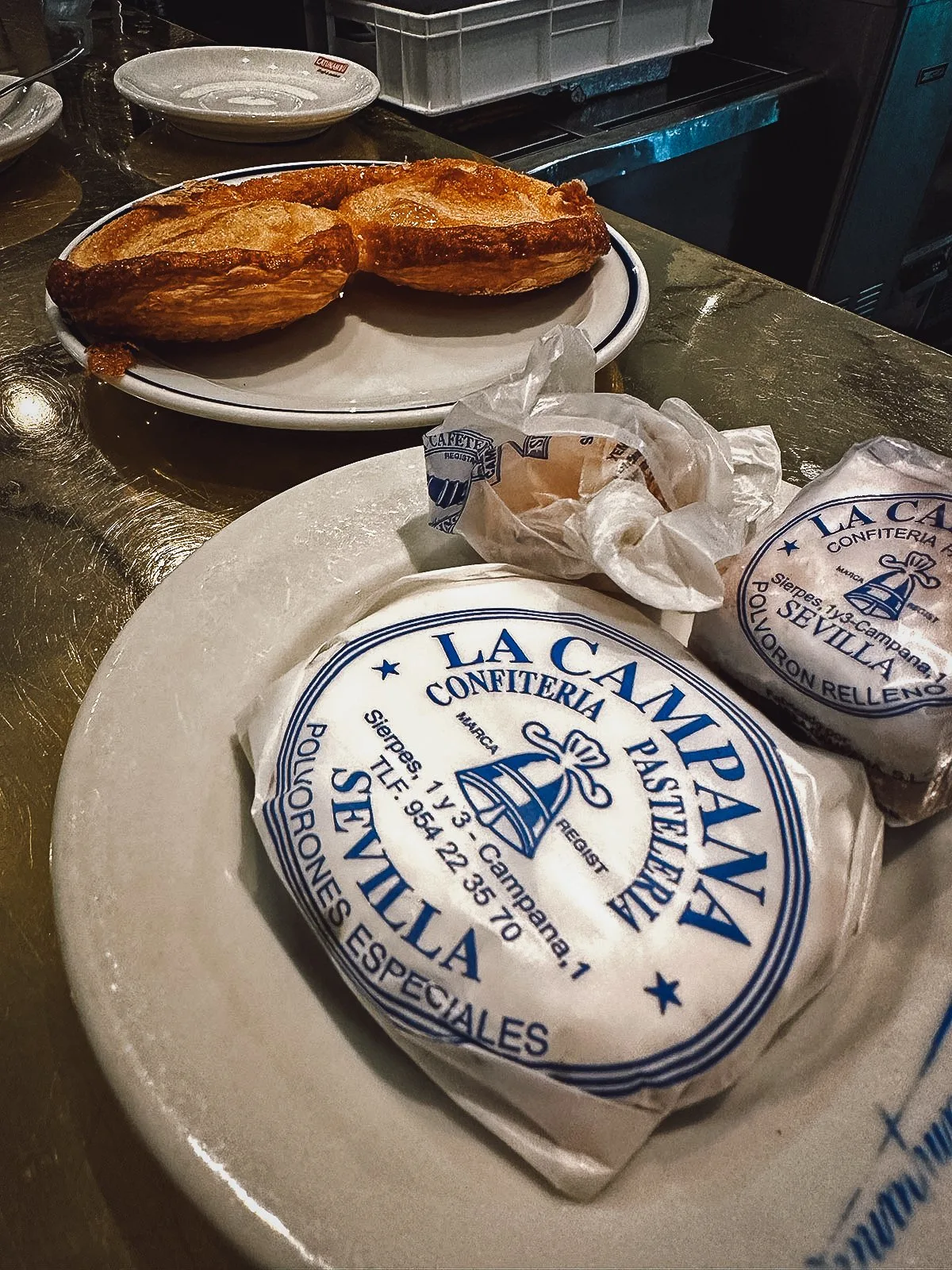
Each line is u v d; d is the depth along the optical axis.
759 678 0.42
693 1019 0.30
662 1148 0.30
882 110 1.72
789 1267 0.26
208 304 0.68
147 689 0.42
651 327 0.85
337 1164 0.28
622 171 1.51
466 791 0.34
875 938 0.37
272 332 0.76
